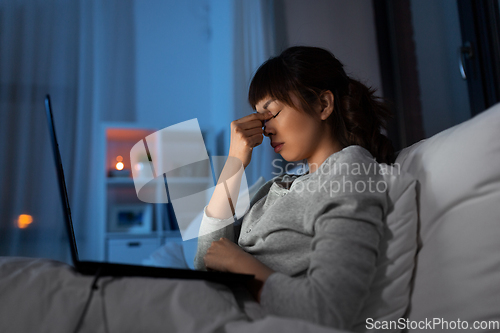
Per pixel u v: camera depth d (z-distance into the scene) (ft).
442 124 7.67
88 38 9.94
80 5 9.89
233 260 2.36
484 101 6.72
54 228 8.78
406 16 8.70
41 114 9.22
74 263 1.91
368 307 2.14
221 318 1.79
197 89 11.13
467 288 2.01
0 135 8.87
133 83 10.55
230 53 9.45
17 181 8.75
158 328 1.76
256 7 9.61
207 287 1.98
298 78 2.92
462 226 2.08
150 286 1.90
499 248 1.95
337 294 1.90
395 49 9.07
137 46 10.72
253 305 2.15
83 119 9.55
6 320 1.73
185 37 11.21
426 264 2.22
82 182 9.15
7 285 1.83
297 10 9.66
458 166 2.12
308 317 1.90
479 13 6.81
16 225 8.59
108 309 1.78
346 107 3.03
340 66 3.26
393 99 9.02
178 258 4.06
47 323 1.73
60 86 9.46
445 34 7.57
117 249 6.67
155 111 10.69
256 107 3.15
